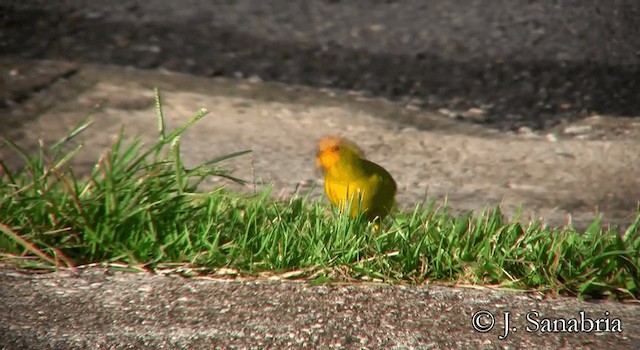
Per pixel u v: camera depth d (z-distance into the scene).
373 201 7.27
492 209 9.62
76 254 6.77
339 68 15.34
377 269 6.62
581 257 6.91
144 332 5.54
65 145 11.07
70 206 6.99
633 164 11.63
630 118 13.63
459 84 14.91
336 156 7.15
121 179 7.26
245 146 11.48
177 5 18.22
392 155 11.52
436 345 5.47
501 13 18.75
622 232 9.05
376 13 18.62
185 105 12.99
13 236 6.63
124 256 6.70
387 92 14.38
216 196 7.46
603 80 15.27
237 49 15.89
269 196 8.94
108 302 5.99
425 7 19.11
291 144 11.67
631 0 19.53
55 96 12.93
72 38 15.73
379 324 5.75
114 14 17.20
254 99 13.52
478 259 6.71
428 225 7.23
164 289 6.25
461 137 12.51
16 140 11.11
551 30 17.78
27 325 5.58
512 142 12.42
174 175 7.41
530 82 15.09
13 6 17.02
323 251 6.72
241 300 6.08
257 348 5.36
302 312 5.90
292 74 14.91
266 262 6.62
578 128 13.13
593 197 10.30
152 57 15.14
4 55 14.59
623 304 6.40
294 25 17.55
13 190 7.26
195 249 6.80
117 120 12.17
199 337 5.49
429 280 6.58
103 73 14.15
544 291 6.51
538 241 7.02
